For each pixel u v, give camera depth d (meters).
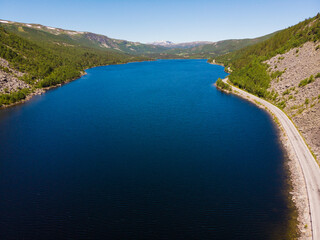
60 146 85.50
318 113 93.56
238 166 70.50
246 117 118.31
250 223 47.22
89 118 118.94
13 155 78.06
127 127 105.75
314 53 152.38
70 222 48.19
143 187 60.12
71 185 61.00
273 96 145.62
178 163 72.69
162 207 52.50
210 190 58.66
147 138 93.00
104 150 82.12
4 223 47.84
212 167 70.12
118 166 70.88
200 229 46.00
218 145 85.81
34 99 163.25
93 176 65.31
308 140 82.69
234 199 54.94
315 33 185.00
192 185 60.91
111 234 45.16
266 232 44.75
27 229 46.34
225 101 154.25
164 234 45.00
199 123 110.50
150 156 77.56
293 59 170.00
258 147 83.25
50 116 122.69
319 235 41.66
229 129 101.88
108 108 138.12
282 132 95.62
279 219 47.91
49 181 62.78
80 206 52.94
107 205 53.25
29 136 95.06
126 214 50.38
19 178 64.25
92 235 44.91
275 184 60.38
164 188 59.69
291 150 77.81
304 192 55.06
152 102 152.50
